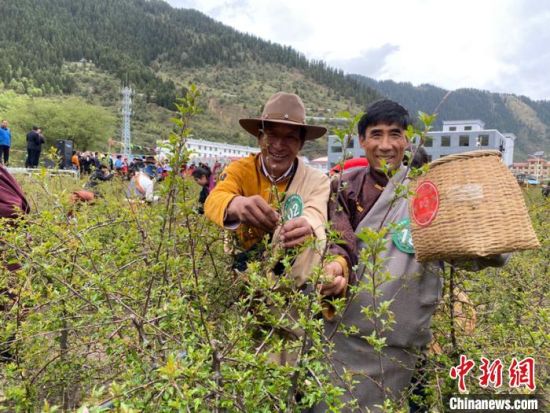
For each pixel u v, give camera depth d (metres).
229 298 2.02
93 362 1.89
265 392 1.27
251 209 1.81
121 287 1.74
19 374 1.86
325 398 1.32
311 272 1.57
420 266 1.91
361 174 2.20
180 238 1.90
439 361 1.92
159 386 1.23
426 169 1.34
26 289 1.86
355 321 1.93
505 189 1.57
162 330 1.52
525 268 2.78
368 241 1.25
